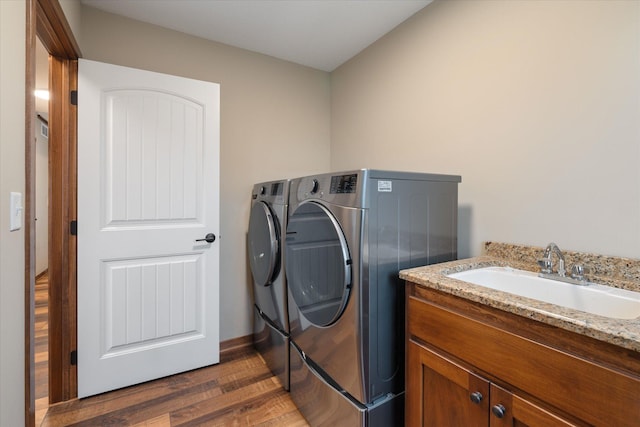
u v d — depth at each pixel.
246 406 1.72
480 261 1.44
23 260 0.96
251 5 1.91
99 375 1.78
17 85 0.92
